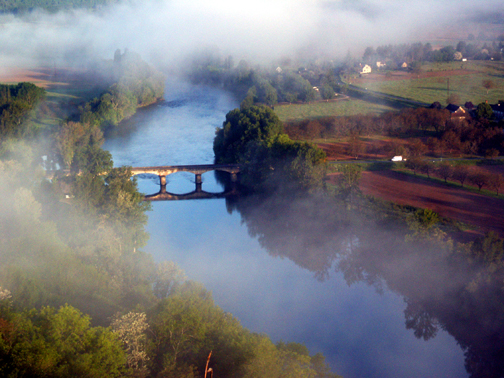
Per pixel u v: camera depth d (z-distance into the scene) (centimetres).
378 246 14275
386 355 9881
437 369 9488
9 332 5522
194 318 6631
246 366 5950
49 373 5228
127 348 6047
